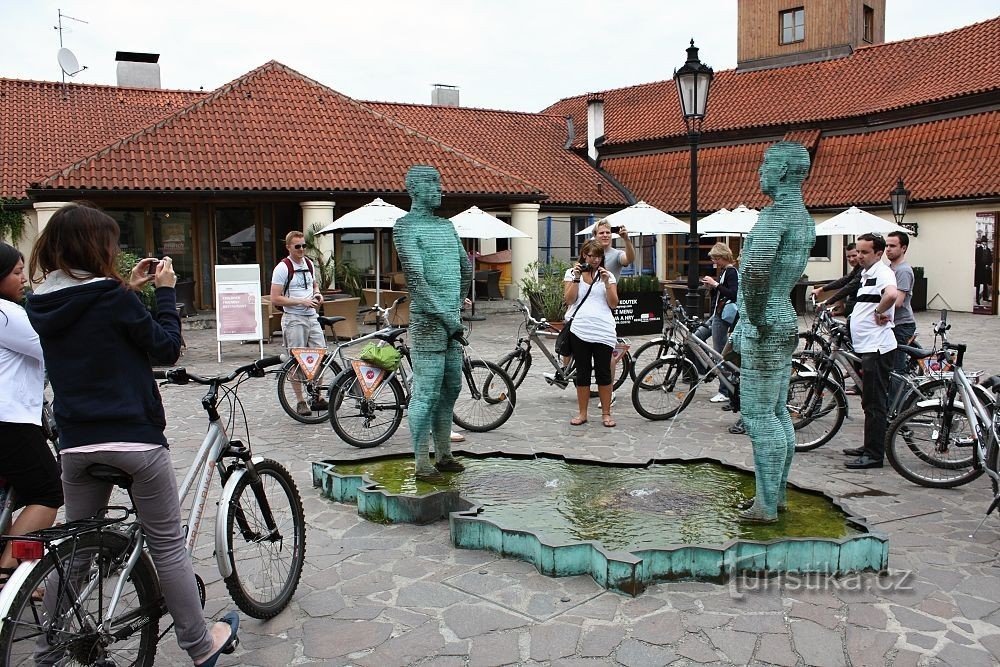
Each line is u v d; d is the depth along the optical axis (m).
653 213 17.81
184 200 18.61
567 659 3.64
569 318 8.55
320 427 8.49
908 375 7.28
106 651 3.10
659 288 17.19
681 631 3.87
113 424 3.13
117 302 3.13
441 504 5.43
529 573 4.57
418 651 3.74
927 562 4.72
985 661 3.59
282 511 4.26
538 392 10.35
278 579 4.20
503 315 20.83
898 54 26.17
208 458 3.79
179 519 3.38
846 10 31.22
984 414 5.79
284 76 22.61
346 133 21.56
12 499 4.11
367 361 7.46
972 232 21.20
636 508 5.32
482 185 21.50
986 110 22.12
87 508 3.32
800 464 6.97
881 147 23.92
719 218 17.81
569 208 26.44
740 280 4.82
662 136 27.83
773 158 4.70
